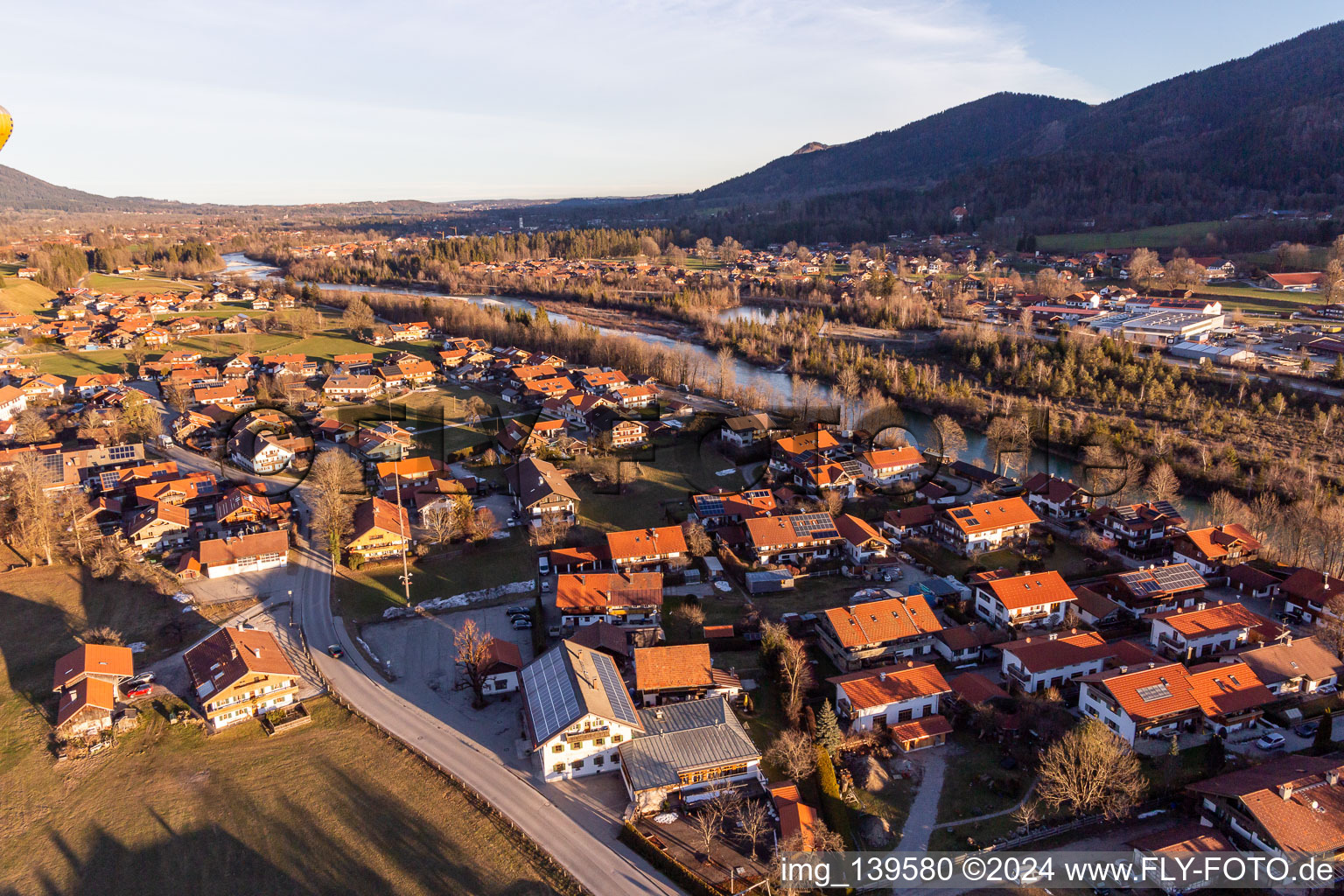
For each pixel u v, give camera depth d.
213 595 90.44
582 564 94.31
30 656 78.62
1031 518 101.69
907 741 64.62
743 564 95.12
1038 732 64.62
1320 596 81.56
